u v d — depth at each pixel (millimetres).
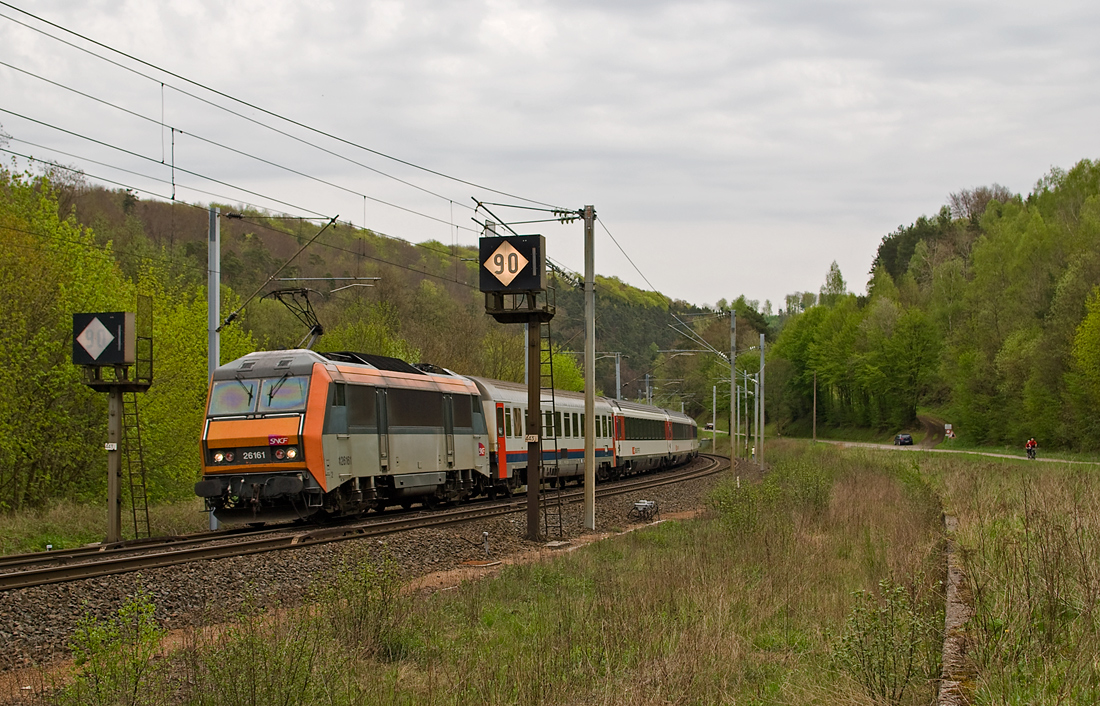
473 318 60625
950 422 84250
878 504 23141
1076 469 26172
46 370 26125
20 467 26688
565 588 13125
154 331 28703
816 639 9758
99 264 28984
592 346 22484
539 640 9578
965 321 79375
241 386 19141
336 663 8094
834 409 110812
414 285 78500
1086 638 7836
